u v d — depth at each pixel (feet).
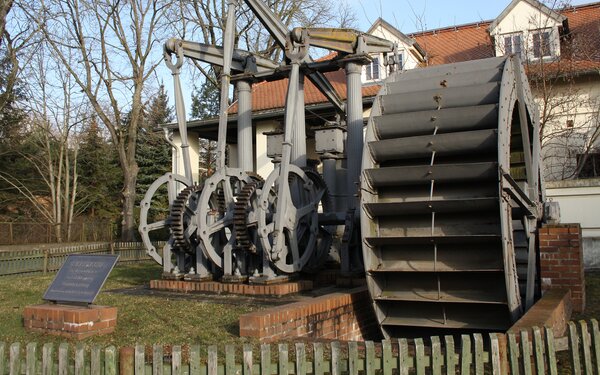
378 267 27.30
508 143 26.63
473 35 78.95
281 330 21.44
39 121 110.93
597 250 40.47
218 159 32.37
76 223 96.73
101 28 81.56
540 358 13.98
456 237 25.34
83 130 123.24
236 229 30.35
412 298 26.37
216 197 34.09
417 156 28.27
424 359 14.15
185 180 35.29
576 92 59.06
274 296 29.14
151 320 24.39
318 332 23.90
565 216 41.37
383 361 14.15
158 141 100.37
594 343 14.61
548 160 60.85
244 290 29.96
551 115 56.90
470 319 26.68
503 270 24.64
